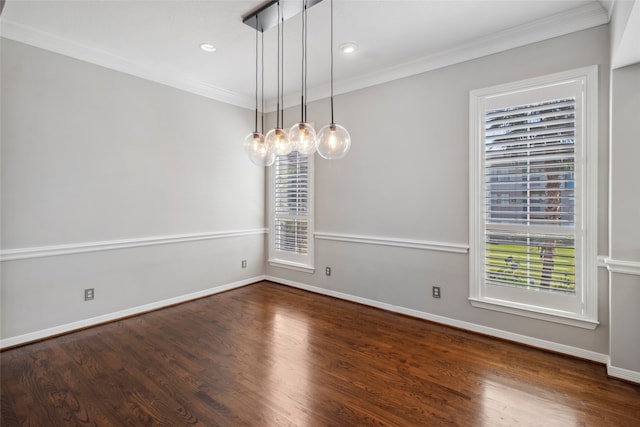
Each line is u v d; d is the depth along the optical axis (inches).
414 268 134.4
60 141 116.4
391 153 139.2
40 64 111.4
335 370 93.7
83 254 123.3
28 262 110.8
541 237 105.7
